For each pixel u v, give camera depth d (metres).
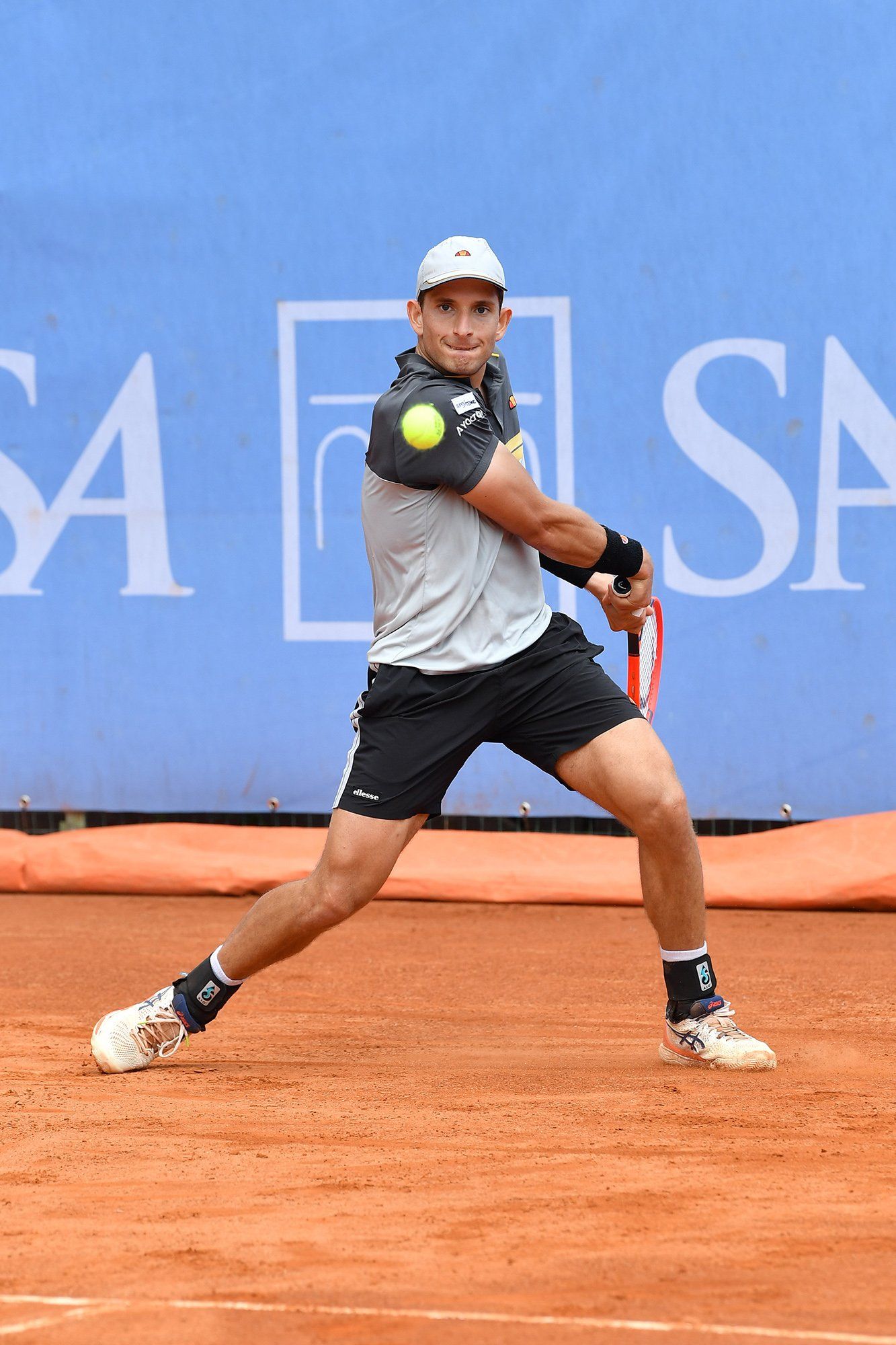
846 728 25.38
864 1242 9.41
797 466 25.25
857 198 24.84
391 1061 14.91
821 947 21.31
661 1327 8.20
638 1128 12.05
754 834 25.39
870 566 25.20
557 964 20.30
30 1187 10.75
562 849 25.61
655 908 14.05
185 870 25.69
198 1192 10.58
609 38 25.09
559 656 13.75
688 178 25.16
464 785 26.38
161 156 26.08
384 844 13.55
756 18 24.77
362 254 25.89
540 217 25.50
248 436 26.27
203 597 26.53
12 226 26.39
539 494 13.20
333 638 26.33
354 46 25.58
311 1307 8.50
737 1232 9.59
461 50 25.41
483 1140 11.77
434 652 13.41
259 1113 12.77
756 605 25.47
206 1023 14.58
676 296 25.33
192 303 26.23
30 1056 15.23
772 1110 12.57
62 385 26.56
